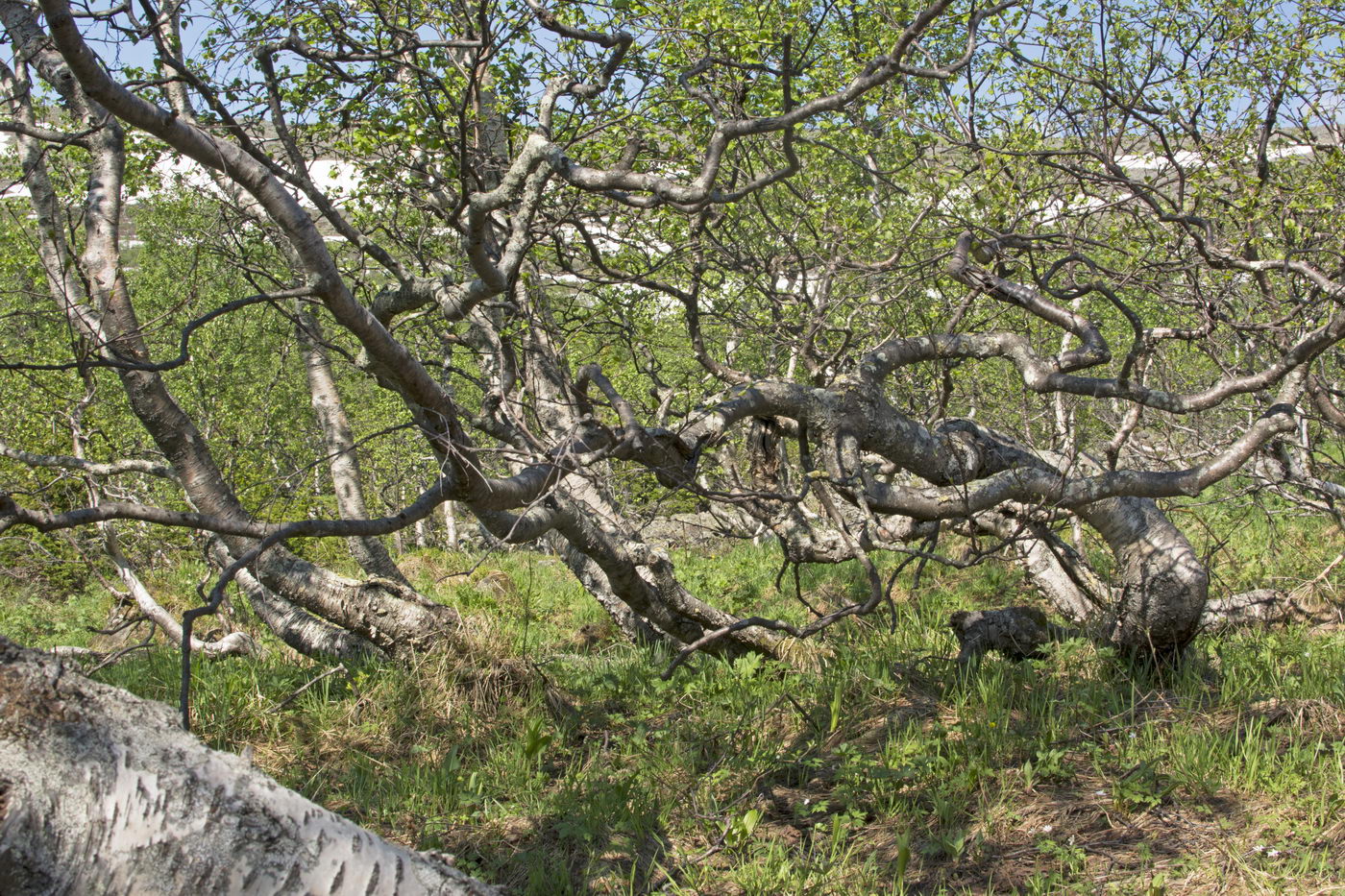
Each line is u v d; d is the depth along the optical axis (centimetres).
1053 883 445
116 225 714
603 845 525
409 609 760
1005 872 466
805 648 834
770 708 701
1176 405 519
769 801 570
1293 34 778
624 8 585
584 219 762
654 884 485
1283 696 641
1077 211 761
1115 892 431
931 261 627
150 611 908
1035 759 586
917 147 718
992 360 1029
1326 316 658
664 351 962
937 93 821
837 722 653
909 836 493
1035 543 868
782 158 761
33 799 174
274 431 1486
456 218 497
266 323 1484
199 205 1027
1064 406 948
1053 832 499
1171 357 974
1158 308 954
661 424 583
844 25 732
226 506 754
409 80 650
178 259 1216
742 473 830
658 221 755
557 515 660
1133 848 473
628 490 810
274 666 818
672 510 802
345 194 762
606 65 550
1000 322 930
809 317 692
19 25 654
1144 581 687
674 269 836
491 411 539
